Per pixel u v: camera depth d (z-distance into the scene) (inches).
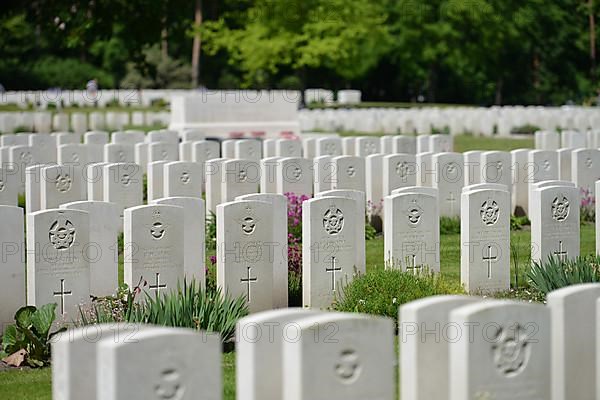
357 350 414.9
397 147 1541.6
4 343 667.4
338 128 2640.3
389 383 421.4
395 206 807.1
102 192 1123.9
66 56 4200.3
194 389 406.9
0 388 597.3
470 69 4062.5
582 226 1174.3
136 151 1450.5
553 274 788.0
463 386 430.0
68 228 713.6
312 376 407.8
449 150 1583.4
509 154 1222.9
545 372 444.5
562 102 4119.1
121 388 393.1
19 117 2425.0
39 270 706.2
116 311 705.0
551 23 3951.8
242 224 757.9
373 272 756.0
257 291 767.1
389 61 4156.0
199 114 2172.7
